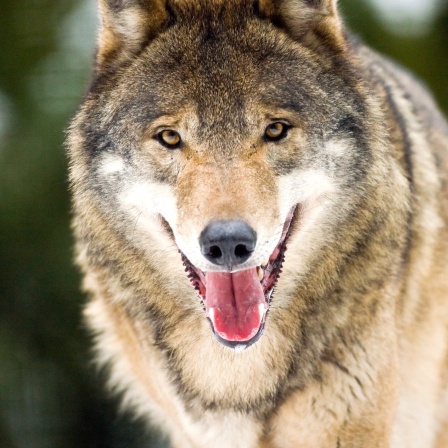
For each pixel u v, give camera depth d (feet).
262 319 53.26
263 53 55.52
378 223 56.85
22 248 128.26
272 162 54.08
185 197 52.65
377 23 140.77
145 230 57.72
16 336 127.54
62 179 127.44
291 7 56.95
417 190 61.57
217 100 54.08
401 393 63.31
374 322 57.11
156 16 57.47
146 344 60.80
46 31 135.23
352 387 57.47
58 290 126.93
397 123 60.95
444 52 146.20
